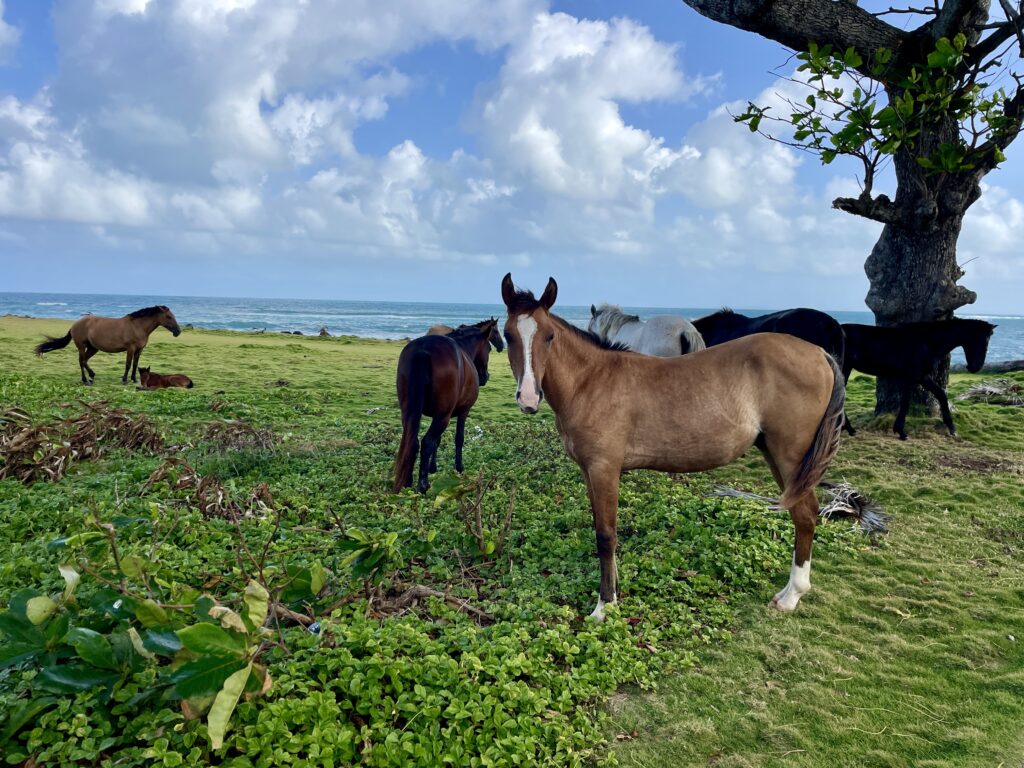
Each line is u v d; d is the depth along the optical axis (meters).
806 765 2.78
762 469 7.57
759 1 8.02
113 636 2.86
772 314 8.77
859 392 14.02
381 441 8.88
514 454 8.40
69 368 16.86
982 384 12.36
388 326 75.38
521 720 2.85
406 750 2.61
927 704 3.20
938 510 6.07
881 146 7.45
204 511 5.25
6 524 5.00
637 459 4.21
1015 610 4.14
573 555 4.97
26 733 2.55
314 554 4.64
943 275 8.92
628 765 2.80
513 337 4.01
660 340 7.97
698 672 3.52
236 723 2.67
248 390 13.56
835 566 4.88
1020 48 7.31
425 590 4.10
